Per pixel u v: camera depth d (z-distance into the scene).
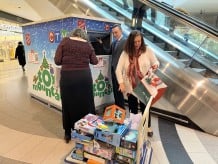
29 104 3.93
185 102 3.05
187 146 2.49
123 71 2.49
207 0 7.27
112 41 3.31
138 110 2.79
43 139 2.54
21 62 8.01
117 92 3.16
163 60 3.48
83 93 2.35
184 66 3.42
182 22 3.37
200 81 3.09
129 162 1.60
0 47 10.73
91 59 2.42
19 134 2.67
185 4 7.27
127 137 1.61
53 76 3.37
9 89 5.17
